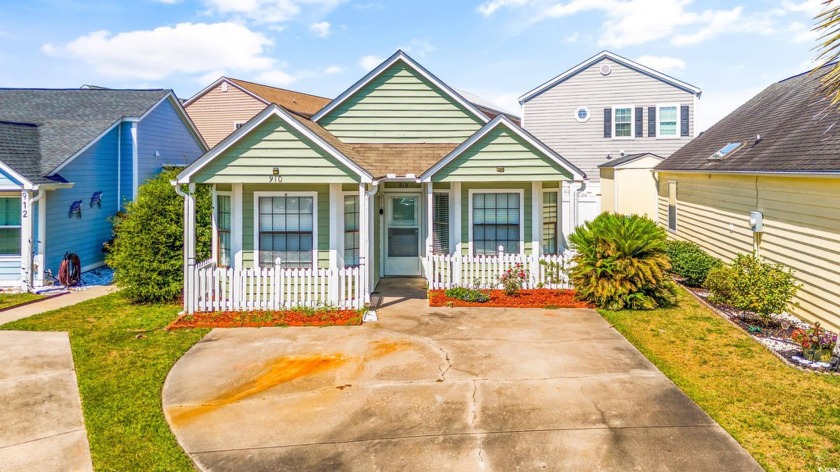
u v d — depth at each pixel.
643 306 10.87
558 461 5.10
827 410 6.14
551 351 8.33
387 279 14.42
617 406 6.29
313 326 9.87
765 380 7.07
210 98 34.34
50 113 18.08
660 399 6.48
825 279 9.01
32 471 5.04
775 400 6.43
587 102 26.34
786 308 9.69
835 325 8.73
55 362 7.99
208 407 6.41
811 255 9.45
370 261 12.63
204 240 12.88
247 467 5.06
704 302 11.35
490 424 5.86
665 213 19.30
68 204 15.09
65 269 13.89
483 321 10.15
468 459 5.15
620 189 21.06
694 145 18.25
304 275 10.83
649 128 25.83
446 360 7.94
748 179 12.02
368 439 5.57
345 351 8.40
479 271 12.56
